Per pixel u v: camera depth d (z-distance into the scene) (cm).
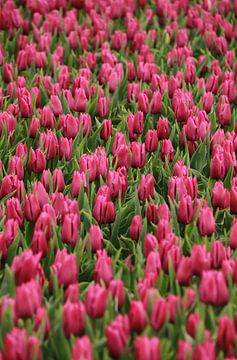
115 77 777
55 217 499
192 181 543
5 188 547
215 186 535
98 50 941
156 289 419
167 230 478
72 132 646
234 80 872
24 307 393
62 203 511
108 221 514
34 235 459
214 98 800
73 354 354
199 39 973
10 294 436
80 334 389
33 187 545
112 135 705
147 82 821
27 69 874
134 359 390
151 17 1037
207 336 380
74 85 763
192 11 1004
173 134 686
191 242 506
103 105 699
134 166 596
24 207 509
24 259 423
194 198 547
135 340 386
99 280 436
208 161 644
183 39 941
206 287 406
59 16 1016
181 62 880
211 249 463
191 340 390
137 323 388
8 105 762
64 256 440
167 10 1053
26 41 920
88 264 484
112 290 416
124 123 708
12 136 673
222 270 439
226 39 975
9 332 390
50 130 613
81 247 488
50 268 446
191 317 390
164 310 388
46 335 394
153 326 391
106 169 577
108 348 373
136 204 535
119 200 530
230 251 486
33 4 1049
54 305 416
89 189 579
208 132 671
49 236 477
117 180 545
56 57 855
